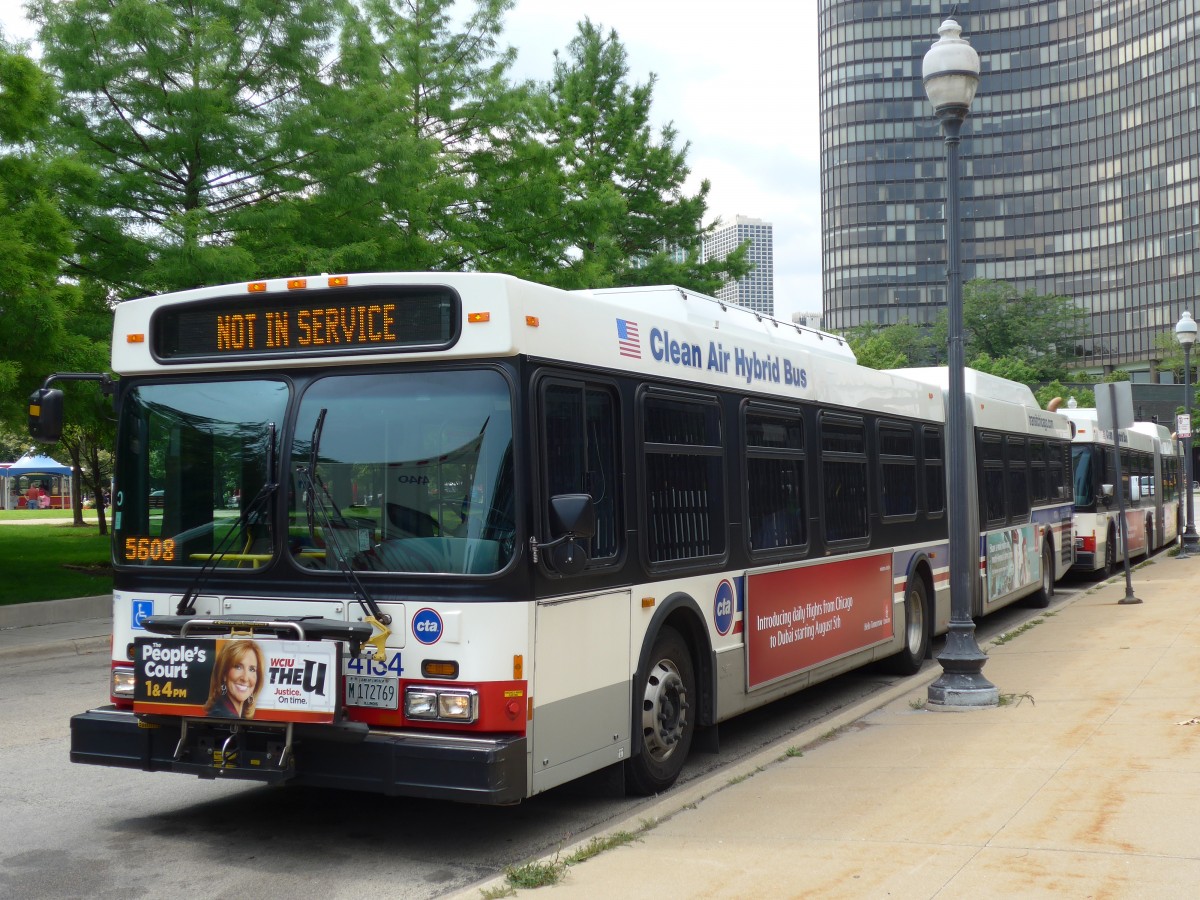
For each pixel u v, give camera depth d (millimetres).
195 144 18016
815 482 9836
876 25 148500
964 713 9539
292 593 6184
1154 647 12727
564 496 5773
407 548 6027
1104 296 144500
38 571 21906
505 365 6004
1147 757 7559
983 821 6227
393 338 6172
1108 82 143250
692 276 32688
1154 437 31531
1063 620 15977
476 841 6473
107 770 8266
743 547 8406
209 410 6531
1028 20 147500
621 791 7172
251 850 6324
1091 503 22188
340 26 19484
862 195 149125
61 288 16016
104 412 16797
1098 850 5637
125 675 6598
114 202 17812
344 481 6172
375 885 5723
